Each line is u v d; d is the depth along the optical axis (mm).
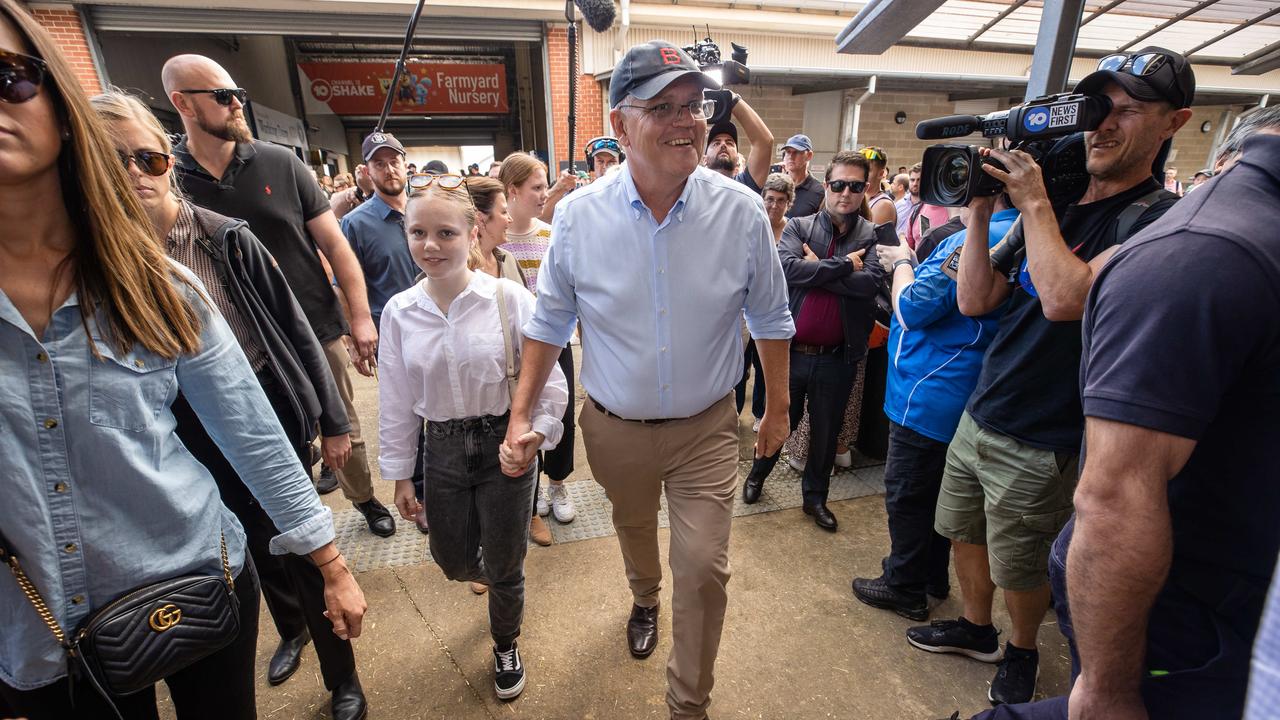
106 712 925
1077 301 1261
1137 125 1251
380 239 2848
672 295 1449
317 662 1915
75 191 761
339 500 2854
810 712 1727
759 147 2365
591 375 1608
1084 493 811
